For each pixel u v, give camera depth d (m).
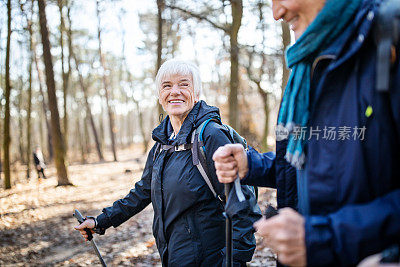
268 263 3.54
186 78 1.71
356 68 0.74
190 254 1.51
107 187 11.12
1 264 4.48
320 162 0.78
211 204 1.54
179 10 8.52
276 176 1.00
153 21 16.03
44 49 10.86
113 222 1.83
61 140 11.51
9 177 10.97
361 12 0.74
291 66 0.89
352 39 0.75
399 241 0.61
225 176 1.11
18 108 19.70
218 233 1.54
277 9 0.91
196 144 1.54
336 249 0.64
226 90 14.73
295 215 0.68
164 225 1.60
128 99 37.47
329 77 0.78
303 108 0.85
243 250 1.47
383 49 0.65
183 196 1.53
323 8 0.77
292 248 0.66
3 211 7.63
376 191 0.71
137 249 4.89
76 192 10.34
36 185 12.05
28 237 5.64
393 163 0.70
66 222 6.60
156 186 1.64
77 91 30.30
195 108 1.66
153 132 1.73
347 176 0.74
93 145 39.00
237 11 8.47
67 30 17.05
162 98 1.75
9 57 10.38
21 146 19.97
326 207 0.78
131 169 17.00
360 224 0.63
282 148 0.98
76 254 4.83
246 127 15.80
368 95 0.72
